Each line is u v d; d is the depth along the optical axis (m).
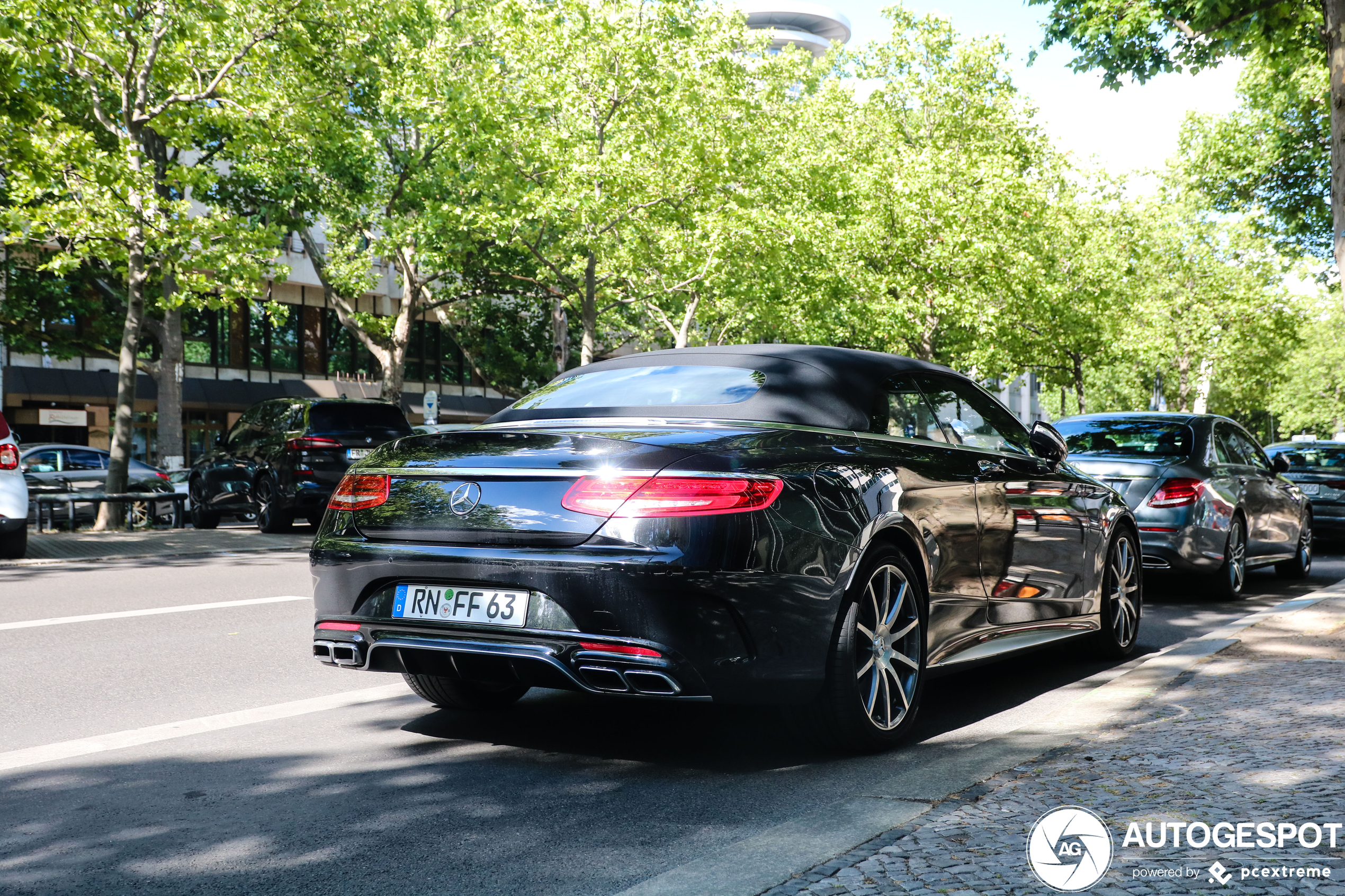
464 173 26.64
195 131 17.23
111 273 27.95
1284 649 5.99
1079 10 15.08
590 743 4.69
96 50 16.11
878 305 33.88
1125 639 6.75
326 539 4.52
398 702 5.48
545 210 24.94
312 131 18.67
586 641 3.87
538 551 4.00
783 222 27.75
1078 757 3.95
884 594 4.51
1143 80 14.75
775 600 4.00
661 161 26.31
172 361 26.19
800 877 2.88
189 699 5.55
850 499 4.34
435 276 28.39
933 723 5.07
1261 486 10.39
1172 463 9.30
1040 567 5.72
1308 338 62.66
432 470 4.31
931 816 3.34
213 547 14.23
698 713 5.26
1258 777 3.61
